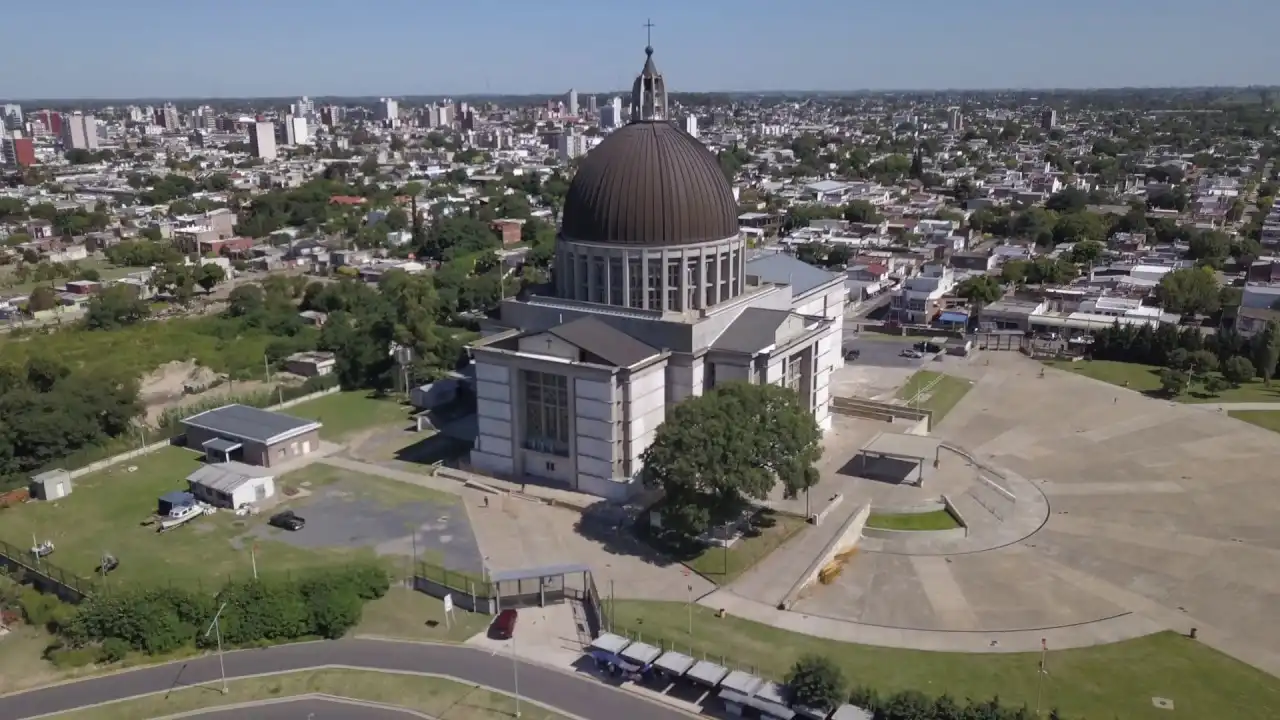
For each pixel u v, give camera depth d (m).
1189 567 102.50
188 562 103.12
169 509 115.31
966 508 116.75
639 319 123.06
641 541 107.00
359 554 104.56
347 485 124.19
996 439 142.12
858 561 104.62
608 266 127.38
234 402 157.88
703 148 132.88
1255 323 187.38
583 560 102.69
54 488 121.56
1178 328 183.12
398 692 78.69
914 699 69.62
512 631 87.62
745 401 104.31
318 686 79.75
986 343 196.00
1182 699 77.81
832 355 174.38
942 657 84.19
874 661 83.12
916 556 105.62
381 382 166.38
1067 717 74.69
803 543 105.00
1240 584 98.62
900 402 158.00
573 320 129.25
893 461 128.38
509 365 121.12
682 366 120.75
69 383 144.00
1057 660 84.00
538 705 76.69
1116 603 94.81
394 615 91.00
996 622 91.00
